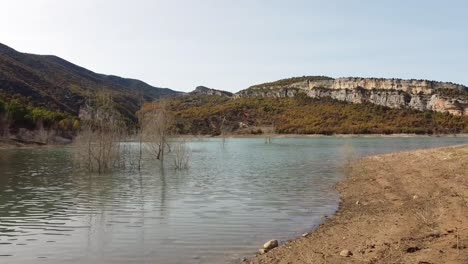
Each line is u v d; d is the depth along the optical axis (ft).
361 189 81.92
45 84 522.88
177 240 47.50
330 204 68.18
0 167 134.62
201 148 274.16
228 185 93.76
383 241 41.04
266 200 73.26
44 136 285.43
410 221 48.78
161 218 59.26
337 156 188.34
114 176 111.86
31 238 49.03
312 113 640.99
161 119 162.50
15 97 389.80
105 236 49.62
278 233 50.31
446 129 537.24
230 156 194.80
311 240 45.70
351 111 647.15
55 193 82.43
